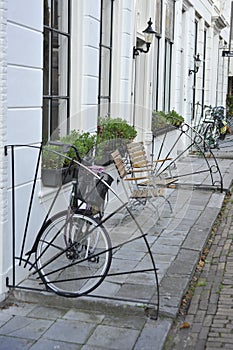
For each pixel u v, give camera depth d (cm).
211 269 466
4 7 350
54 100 486
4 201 368
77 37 518
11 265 385
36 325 341
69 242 405
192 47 1238
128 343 319
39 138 419
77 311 363
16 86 377
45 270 403
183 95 1181
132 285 401
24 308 366
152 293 386
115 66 657
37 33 407
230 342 329
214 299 396
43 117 464
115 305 360
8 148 369
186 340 333
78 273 398
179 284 405
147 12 820
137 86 829
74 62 518
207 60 1536
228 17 1936
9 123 369
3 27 351
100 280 377
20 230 395
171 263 454
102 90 626
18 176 386
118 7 651
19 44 378
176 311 359
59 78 498
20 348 311
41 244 397
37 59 410
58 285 388
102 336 327
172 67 1055
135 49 722
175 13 1047
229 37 2005
